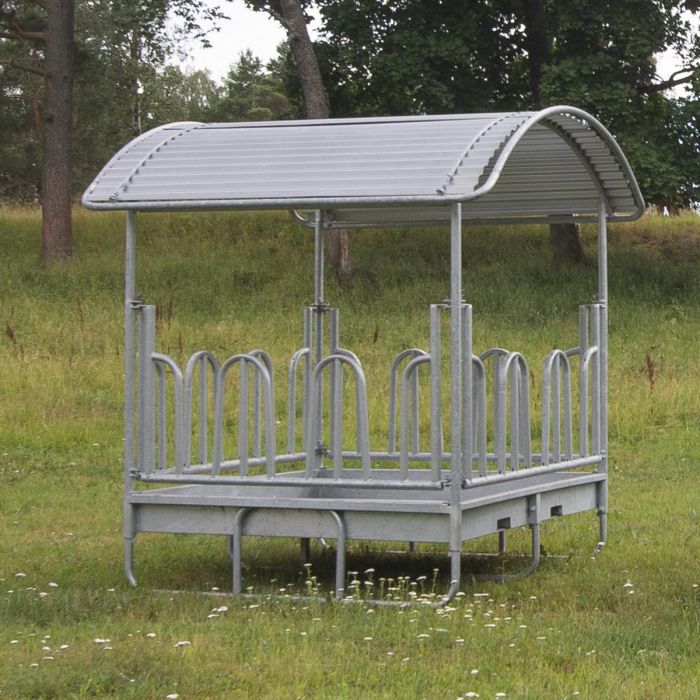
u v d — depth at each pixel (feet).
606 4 94.17
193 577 32.14
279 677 21.97
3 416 59.26
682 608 27.40
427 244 97.81
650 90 97.45
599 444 35.17
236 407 61.16
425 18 98.53
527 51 103.24
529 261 93.61
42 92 163.73
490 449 51.44
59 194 97.35
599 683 21.44
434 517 27.68
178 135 31.60
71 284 89.81
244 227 102.63
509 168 34.83
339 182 27.91
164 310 82.02
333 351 36.65
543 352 71.72
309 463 28.94
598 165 33.96
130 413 30.22
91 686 21.20
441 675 21.99
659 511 42.37
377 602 27.55
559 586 30.04
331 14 99.30
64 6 100.99
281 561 35.04
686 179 93.04
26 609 27.09
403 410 27.99
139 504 30.14
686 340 76.38
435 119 30.68
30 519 41.39
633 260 95.14
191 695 20.98
